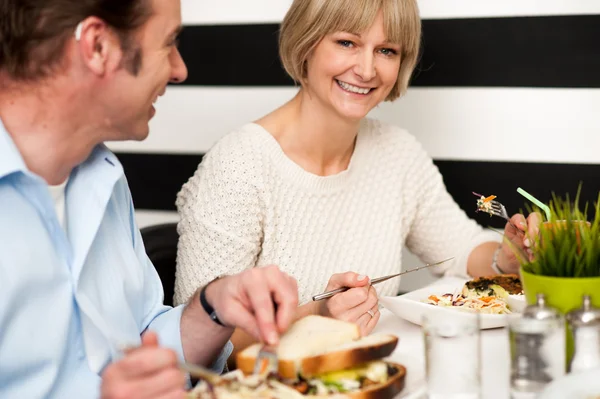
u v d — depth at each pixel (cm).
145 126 119
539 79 226
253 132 177
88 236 120
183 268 170
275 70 245
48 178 115
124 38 108
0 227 108
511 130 231
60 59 105
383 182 194
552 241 117
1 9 104
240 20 246
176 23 115
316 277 179
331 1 165
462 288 164
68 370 118
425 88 236
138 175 263
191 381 135
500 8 226
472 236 204
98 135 116
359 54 169
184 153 258
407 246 214
